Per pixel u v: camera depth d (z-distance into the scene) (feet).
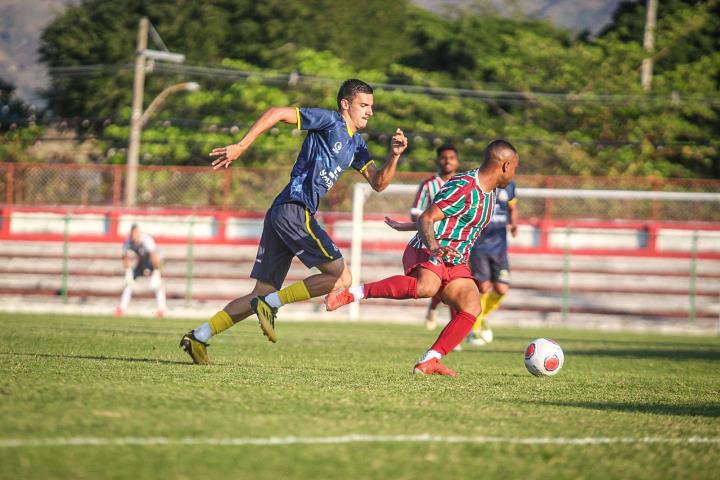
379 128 173.68
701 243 153.38
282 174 158.30
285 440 23.22
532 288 148.56
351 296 41.11
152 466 20.11
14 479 18.56
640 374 51.67
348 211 156.76
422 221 40.11
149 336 69.82
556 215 160.45
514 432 26.13
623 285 148.66
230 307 42.83
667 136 176.35
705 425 29.48
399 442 23.72
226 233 155.22
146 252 118.32
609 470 22.00
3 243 155.22
